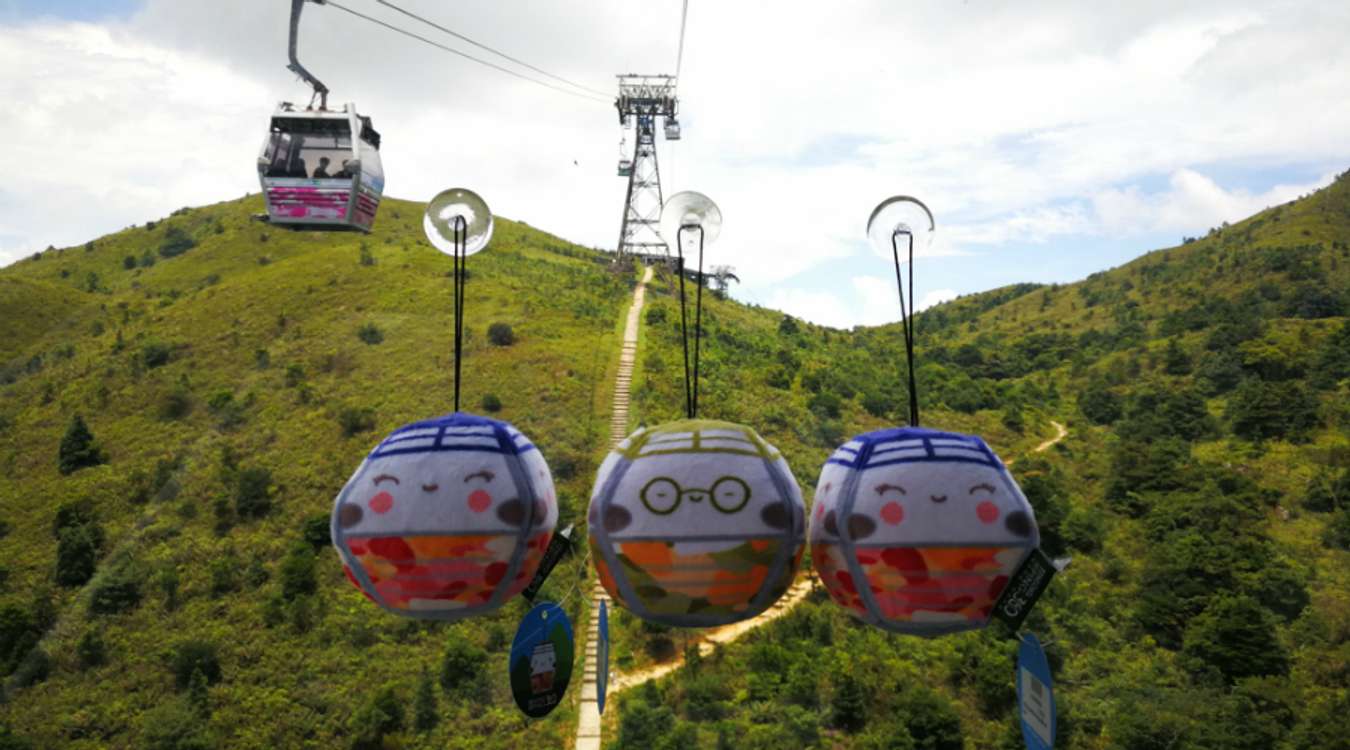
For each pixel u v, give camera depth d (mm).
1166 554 45625
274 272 90812
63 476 54531
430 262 91125
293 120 36500
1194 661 37906
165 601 41531
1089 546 48875
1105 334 122062
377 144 38531
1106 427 74938
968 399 75125
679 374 64250
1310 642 40062
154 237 147875
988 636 37844
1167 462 57000
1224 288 132875
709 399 60438
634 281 96250
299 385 62719
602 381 63031
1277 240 153125
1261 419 67000
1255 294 122188
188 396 63219
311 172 36344
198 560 44406
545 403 59062
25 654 38281
